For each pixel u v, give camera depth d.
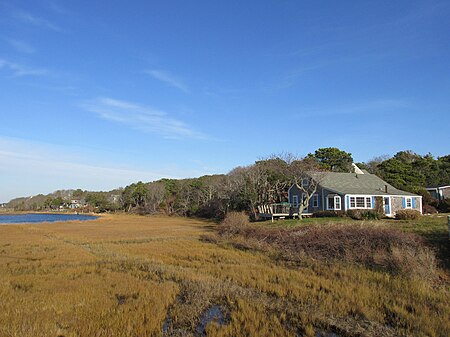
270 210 44.47
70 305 10.07
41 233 35.44
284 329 8.34
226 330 8.24
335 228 18.92
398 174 52.91
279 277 13.52
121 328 8.33
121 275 14.16
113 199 120.25
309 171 40.81
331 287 11.99
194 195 80.19
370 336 8.15
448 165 59.97
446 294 10.91
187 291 11.73
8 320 8.76
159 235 31.61
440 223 23.64
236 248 21.73
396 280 12.30
